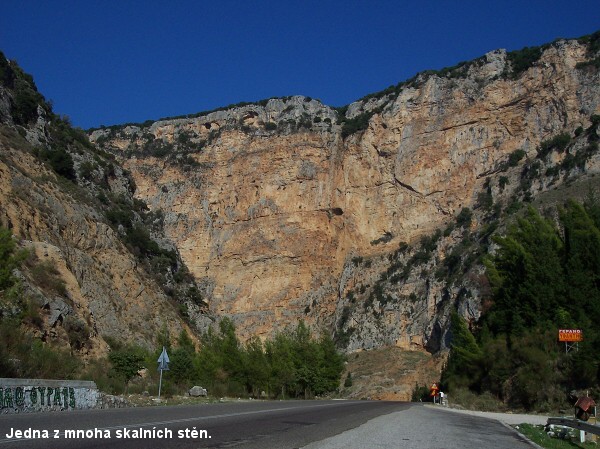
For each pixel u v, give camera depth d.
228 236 127.88
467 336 54.28
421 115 127.31
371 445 15.36
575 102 115.38
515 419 32.19
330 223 125.69
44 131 71.56
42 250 46.53
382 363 101.06
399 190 124.44
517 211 103.94
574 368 41.19
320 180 127.88
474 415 34.59
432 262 113.25
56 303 41.75
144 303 62.69
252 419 20.48
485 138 121.31
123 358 40.09
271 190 128.50
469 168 120.75
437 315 103.06
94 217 62.47
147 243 80.62
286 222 125.69
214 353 55.12
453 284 101.75
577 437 22.38
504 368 46.97
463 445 16.86
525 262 51.00
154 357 45.81
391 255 119.56
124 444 12.79
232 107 143.88
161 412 21.45
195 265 127.25
